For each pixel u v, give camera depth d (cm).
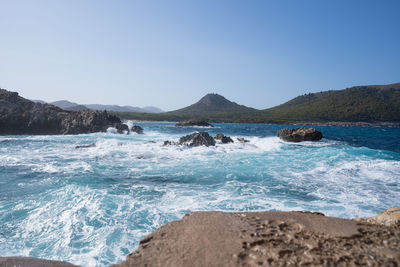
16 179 917
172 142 1925
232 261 227
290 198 756
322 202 721
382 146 2395
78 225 532
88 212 597
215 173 1095
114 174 1048
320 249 242
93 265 400
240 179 993
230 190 836
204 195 775
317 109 19488
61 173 1034
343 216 616
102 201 671
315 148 2016
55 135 3328
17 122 3522
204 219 336
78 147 1811
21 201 671
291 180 981
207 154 1617
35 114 3653
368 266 207
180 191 818
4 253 428
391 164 1301
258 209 656
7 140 2373
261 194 793
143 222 552
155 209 630
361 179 1005
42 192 750
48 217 572
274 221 328
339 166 1259
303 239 268
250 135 4028
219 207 667
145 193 789
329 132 5591
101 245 456
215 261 229
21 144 2064
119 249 444
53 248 448
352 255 228
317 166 1259
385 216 384
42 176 972
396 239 266
